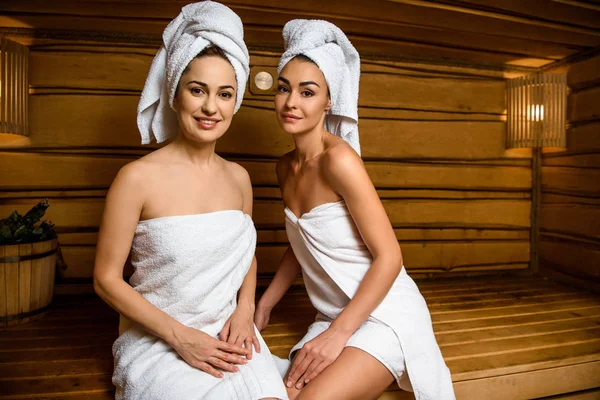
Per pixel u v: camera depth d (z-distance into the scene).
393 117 2.33
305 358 1.08
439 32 2.03
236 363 0.99
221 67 1.02
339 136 1.37
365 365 1.06
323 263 1.21
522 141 2.39
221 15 1.04
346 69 1.27
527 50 2.26
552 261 2.49
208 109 1.01
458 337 1.62
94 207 2.03
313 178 1.23
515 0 1.74
